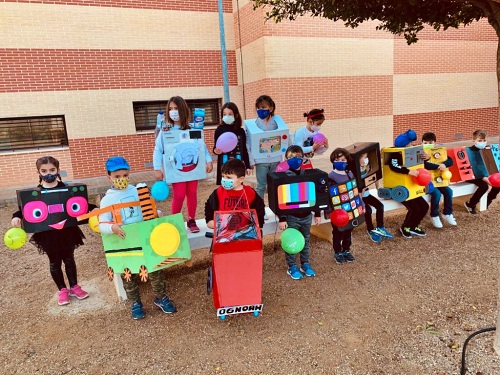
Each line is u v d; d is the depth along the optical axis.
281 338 2.85
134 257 3.02
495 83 13.52
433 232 4.93
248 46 10.38
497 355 2.51
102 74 9.59
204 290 3.71
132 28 9.73
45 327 3.17
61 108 9.33
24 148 9.31
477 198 5.53
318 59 10.36
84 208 3.41
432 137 5.15
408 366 2.49
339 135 11.09
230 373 2.49
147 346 2.84
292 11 3.90
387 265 4.01
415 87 12.08
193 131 3.96
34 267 4.55
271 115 4.54
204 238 4.02
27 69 8.91
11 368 2.65
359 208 3.98
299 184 3.48
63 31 9.10
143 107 10.32
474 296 3.29
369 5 3.66
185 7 10.20
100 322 3.21
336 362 2.55
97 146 9.79
